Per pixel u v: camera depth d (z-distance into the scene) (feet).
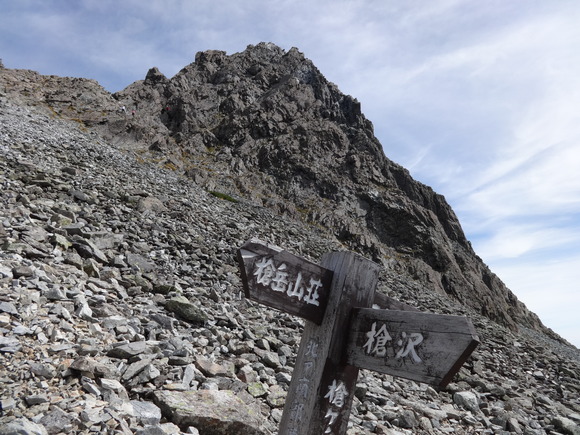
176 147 143.95
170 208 62.95
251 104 176.55
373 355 10.96
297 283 11.49
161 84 181.88
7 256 25.61
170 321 26.40
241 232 67.10
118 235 39.63
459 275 136.77
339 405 11.62
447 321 9.71
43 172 52.06
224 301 37.11
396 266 127.54
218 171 137.80
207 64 202.49
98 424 14.21
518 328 138.41
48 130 91.09
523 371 52.85
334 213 137.08
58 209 39.88
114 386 16.58
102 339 21.07
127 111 153.17
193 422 16.10
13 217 32.78
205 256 46.60
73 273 27.94
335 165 160.35
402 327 10.53
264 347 28.89
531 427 32.45
